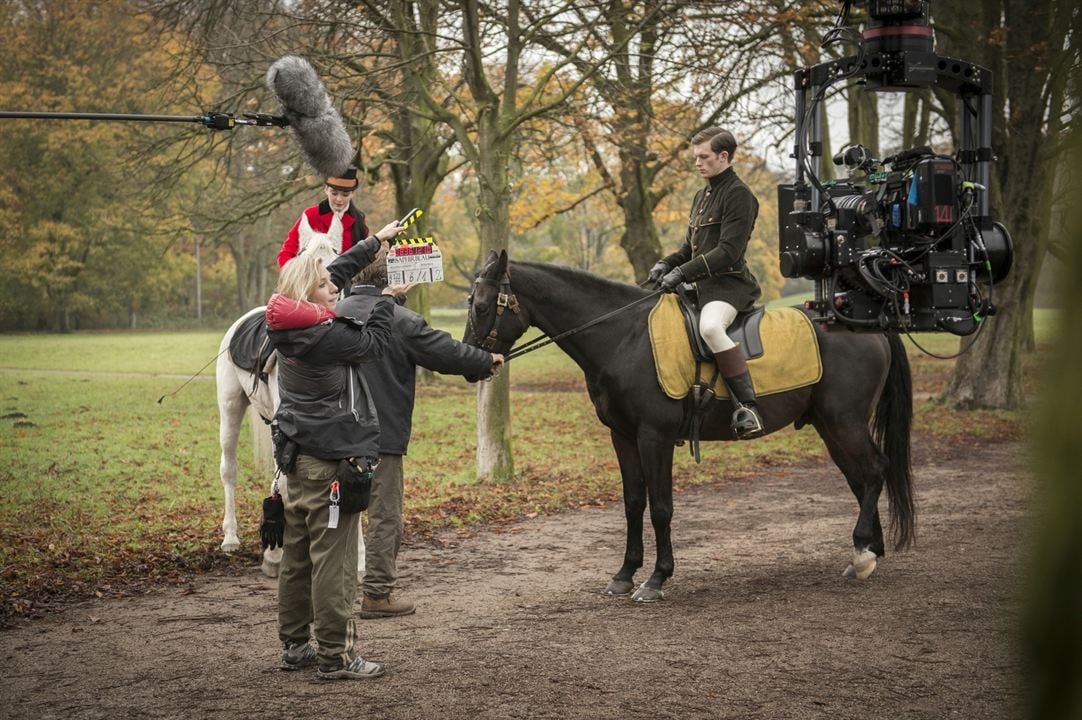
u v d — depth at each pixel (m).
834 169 17.11
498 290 5.77
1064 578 0.66
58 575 6.30
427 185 18.78
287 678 4.23
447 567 6.78
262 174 16.23
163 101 15.61
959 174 5.03
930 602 5.43
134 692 4.05
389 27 10.61
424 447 13.18
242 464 11.34
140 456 11.65
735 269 5.88
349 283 6.14
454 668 4.33
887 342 6.33
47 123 30.11
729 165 5.88
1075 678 0.66
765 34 12.62
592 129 13.12
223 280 56.53
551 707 3.79
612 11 10.93
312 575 4.27
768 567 6.54
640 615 5.29
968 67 5.07
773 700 3.85
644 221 17.38
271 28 12.81
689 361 5.73
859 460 6.14
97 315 50.88
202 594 5.99
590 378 5.92
